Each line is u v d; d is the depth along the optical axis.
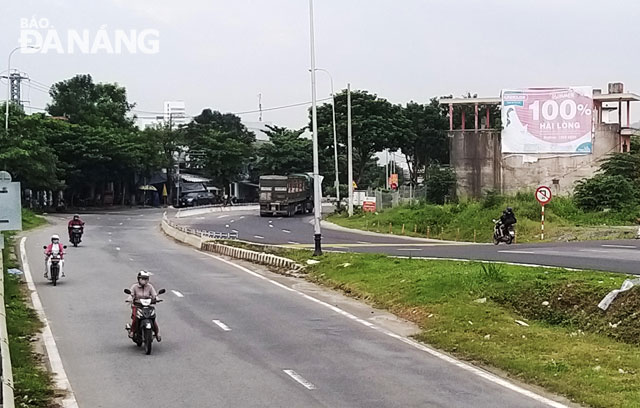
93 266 29.33
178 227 47.88
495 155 58.09
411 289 19.41
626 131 57.03
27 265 29.38
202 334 15.64
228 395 10.70
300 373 12.05
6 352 10.97
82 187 83.62
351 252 29.38
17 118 66.75
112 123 92.50
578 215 47.53
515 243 36.44
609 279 17.09
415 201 60.22
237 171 99.50
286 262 28.03
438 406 10.00
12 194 15.32
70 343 14.76
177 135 97.00
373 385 11.21
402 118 80.06
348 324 16.75
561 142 56.84
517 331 14.60
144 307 14.15
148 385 11.38
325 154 79.94
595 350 12.87
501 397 10.43
